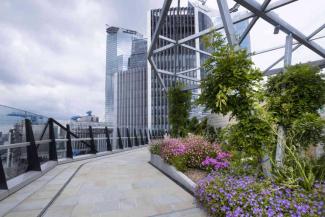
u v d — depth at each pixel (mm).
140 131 17734
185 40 12805
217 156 5004
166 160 5777
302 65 4668
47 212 3211
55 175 5641
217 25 10344
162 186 4629
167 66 42156
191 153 5266
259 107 3473
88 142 9992
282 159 3613
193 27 37188
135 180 5180
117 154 11188
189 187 4176
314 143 4137
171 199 3781
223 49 3664
